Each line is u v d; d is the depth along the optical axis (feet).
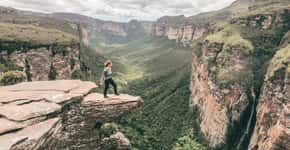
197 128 422.00
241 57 396.16
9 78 124.36
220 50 431.84
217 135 367.86
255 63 400.06
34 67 404.98
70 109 59.98
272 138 263.70
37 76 409.90
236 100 368.07
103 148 71.61
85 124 63.00
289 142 240.73
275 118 273.33
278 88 278.05
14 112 46.62
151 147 214.69
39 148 42.04
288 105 246.47
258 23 472.85
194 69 543.80
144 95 615.16
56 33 568.00
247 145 359.66
